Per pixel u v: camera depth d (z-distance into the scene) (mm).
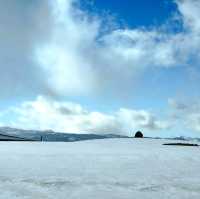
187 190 11711
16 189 11172
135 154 27969
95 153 28109
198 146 48906
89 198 10219
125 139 61156
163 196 10719
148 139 62719
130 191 11328
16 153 26016
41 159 21391
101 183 12680
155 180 13695
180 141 60438
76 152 28906
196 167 18828
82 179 13516
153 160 22641
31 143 46969
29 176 14000
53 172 15422
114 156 25297
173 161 22281
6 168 16391
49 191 11008
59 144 44469
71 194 10656
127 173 15617
